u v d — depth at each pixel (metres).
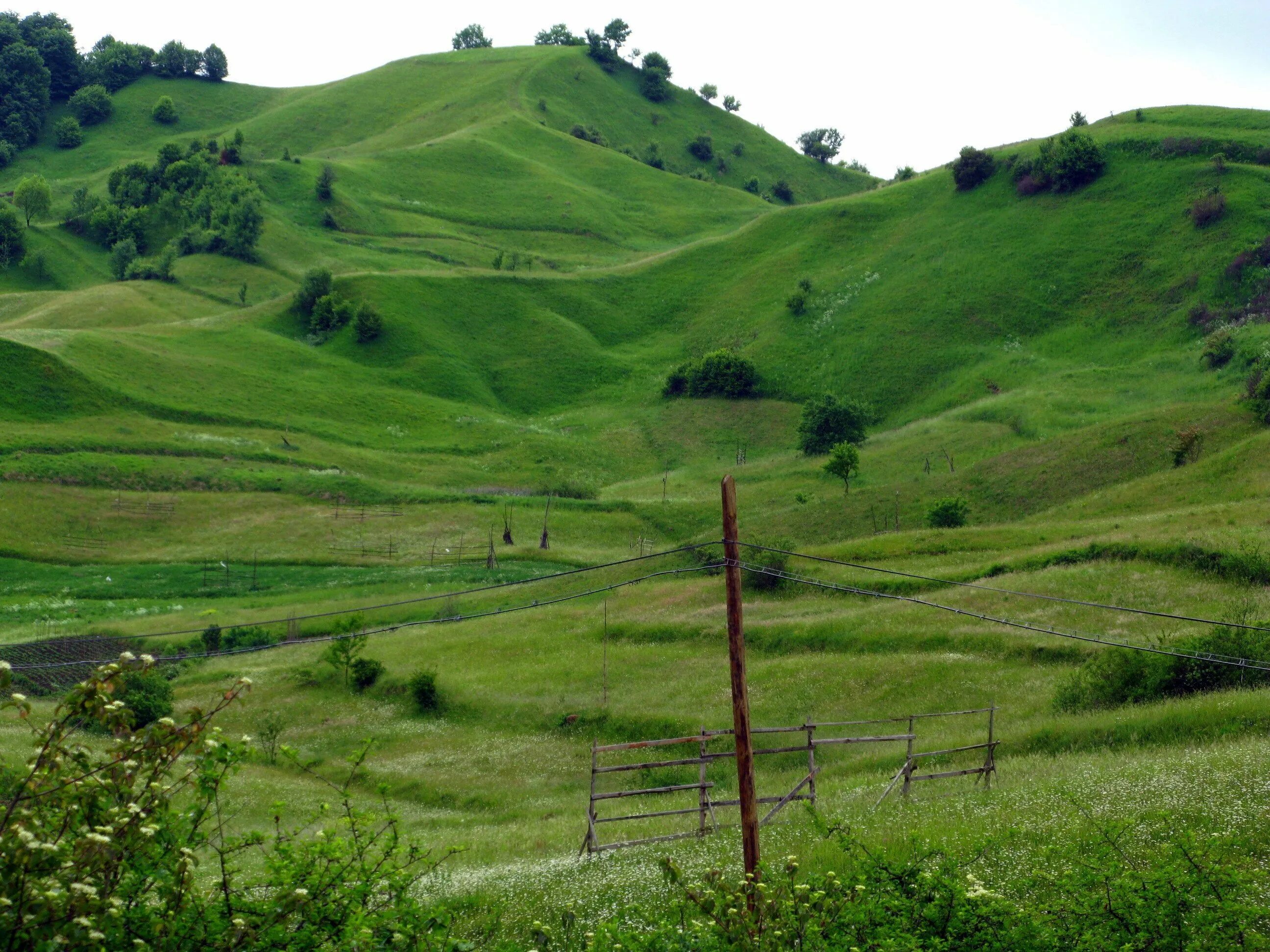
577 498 106.31
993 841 16.09
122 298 172.50
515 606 61.69
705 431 133.62
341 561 81.69
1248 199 141.00
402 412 138.50
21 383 113.31
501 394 154.88
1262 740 23.52
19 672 49.91
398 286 172.75
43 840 7.73
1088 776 21.19
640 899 16.20
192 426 117.88
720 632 49.06
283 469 107.69
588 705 41.62
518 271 196.38
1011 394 118.94
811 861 17.14
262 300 178.38
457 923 15.38
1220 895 10.87
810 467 110.69
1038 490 79.44
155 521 90.06
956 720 34.19
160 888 8.15
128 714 8.37
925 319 146.00
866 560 56.75
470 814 32.38
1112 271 141.25
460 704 44.41
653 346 169.00
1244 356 104.06
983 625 42.72
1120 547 48.34
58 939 7.22
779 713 37.94
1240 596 40.41
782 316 161.62
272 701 47.53
